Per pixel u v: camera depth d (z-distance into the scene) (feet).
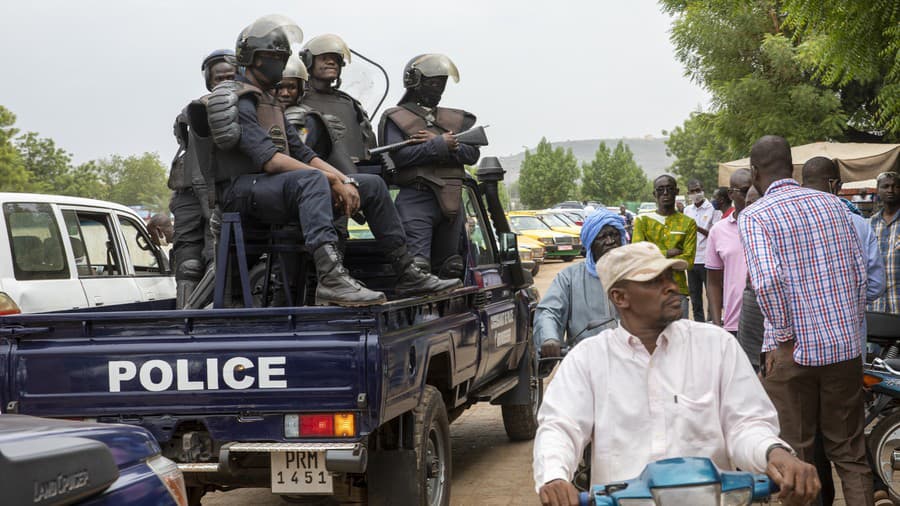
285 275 18.71
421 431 18.04
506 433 30.27
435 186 23.31
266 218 18.31
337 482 17.54
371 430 15.83
